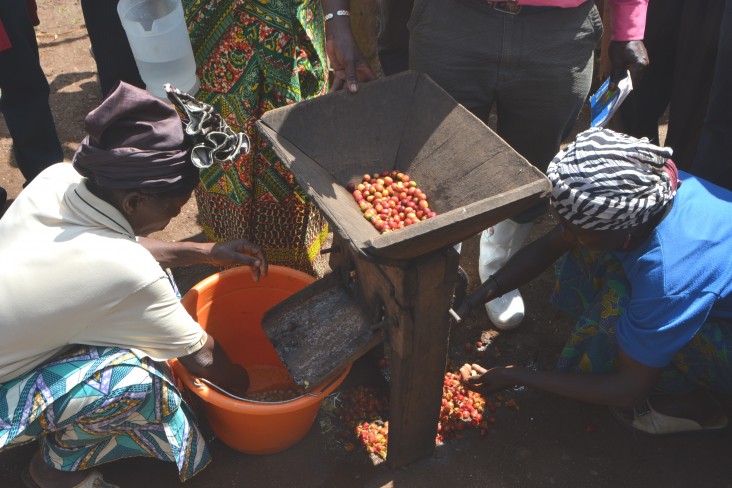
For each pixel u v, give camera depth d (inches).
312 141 87.5
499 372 92.1
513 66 96.1
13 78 122.0
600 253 92.8
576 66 97.0
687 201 82.0
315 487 95.7
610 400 86.4
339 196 83.9
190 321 81.7
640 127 135.2
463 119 85.5
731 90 99.3
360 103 89.7
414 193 88.5
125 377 79.5
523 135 107.0
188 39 101.7
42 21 195.2
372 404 104.2
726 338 88.3
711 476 97.7
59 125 160.7
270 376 110.7
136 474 97.1
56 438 84.4
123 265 73.8
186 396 97.4
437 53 98.3
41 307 73.7
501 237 114.7
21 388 77.2
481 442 101.1
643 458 99.9
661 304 79.8
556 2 90.6
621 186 73.8
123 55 119.2
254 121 103.0
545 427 103.3
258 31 95.8
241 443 95.7
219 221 116.7
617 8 97.3
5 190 138.7
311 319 87.4
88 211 74.4
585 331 95.4
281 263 120.9
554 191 77.4
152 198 74.2
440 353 82.7
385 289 76.8
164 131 71.3
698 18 112.3
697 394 100.2
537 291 124.3
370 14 150.5
